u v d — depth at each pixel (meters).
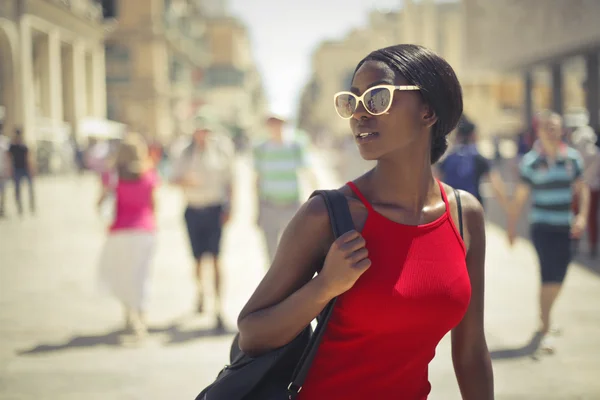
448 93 1.58
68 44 31.73
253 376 1.55
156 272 8.00
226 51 74.12
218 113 72.50
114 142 30.47
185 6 54.12
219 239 5.84
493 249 9.29
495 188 5.59
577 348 4.89
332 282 1.42
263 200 6.16
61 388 4.20
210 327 5.62
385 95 1.51
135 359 4.78
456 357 1.80
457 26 50.50
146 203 5.53
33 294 6.83
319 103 88.88
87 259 8.95
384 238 1.52
